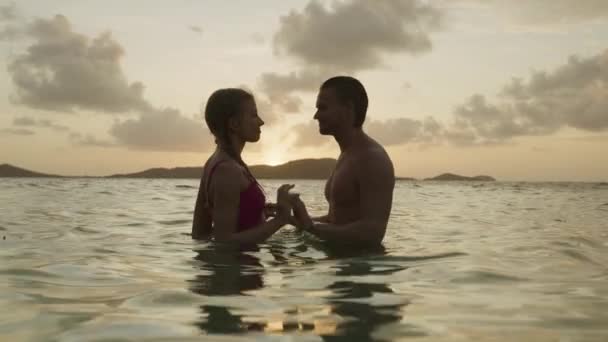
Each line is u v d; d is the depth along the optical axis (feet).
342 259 11.01
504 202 39.27
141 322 6.18
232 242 12.12
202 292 7.82
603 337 5.69
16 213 22.25
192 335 5.68
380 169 13.12
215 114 12.70
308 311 6.72
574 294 7.83
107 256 11.19
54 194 41.42
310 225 12.44
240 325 6.07
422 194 58.95
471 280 8.86
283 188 12.69
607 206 33.83
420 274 9.37
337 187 13.80
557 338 5.63
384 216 13.12
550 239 14.82
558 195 59.16
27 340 5.50
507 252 12.22
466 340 5.56
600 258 11.57
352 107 13.89
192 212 23.90
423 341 5.51
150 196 40.52
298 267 10.03
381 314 6.59
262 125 13.21
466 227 18.37
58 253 11.59
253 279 8.84
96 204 29.25
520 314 6.64
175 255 11.33
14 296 7.50
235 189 12.30
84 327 5.97
